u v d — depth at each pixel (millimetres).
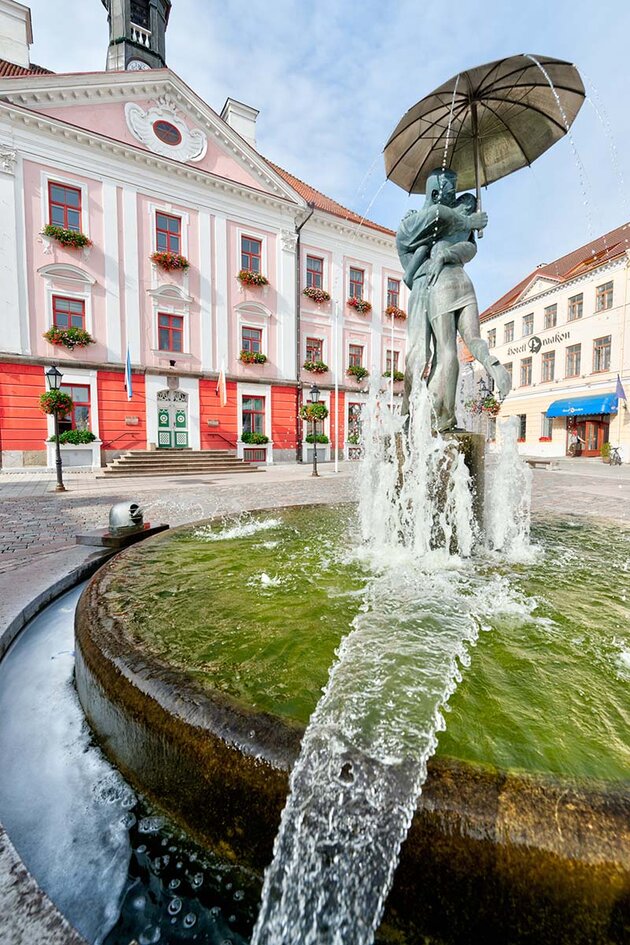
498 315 31469
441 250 3809
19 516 7332
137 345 17891
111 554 3982
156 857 1226
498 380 3471
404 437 3648
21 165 15500
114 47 19594
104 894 1138
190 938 1043
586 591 2582
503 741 1201
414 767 1072
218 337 19781
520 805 956
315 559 3297
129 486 12062
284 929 1015
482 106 4027
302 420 22344
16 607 2693
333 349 23438
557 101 3891
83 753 1597
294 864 1040
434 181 4004
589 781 1025
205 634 1924
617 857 858
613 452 22906
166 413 18656
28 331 15875
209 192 19188
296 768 1099
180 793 1287
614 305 23594
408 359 4137
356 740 1181
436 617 2154
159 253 17969
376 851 998
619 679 1591
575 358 25984
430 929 969
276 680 1509
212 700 1360
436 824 964
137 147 17328
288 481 13648
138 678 1517
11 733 1729
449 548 3395
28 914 959
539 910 898
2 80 14953
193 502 8883
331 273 23250
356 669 1600
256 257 20891
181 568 3041
